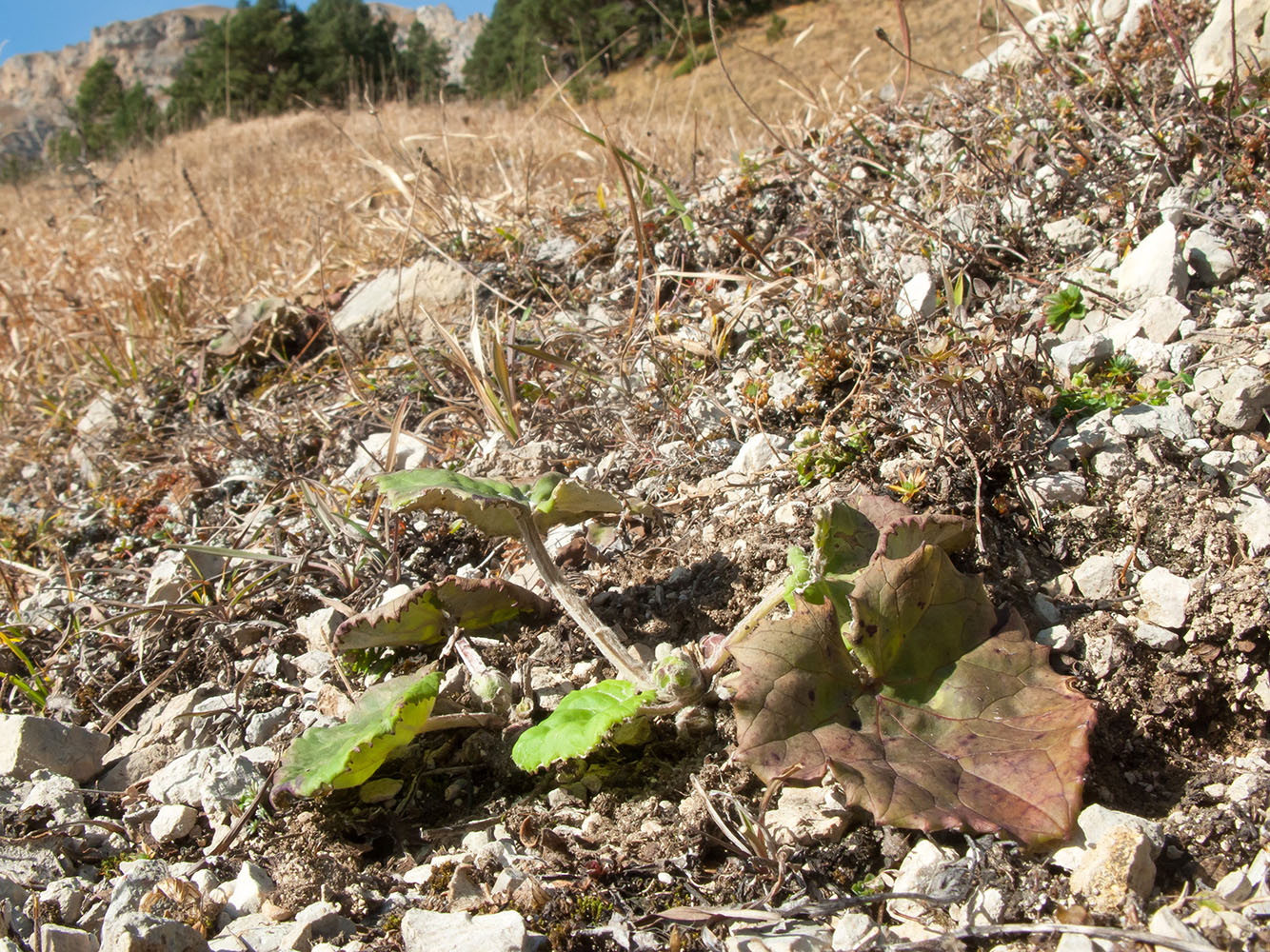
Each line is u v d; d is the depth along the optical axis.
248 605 0.48
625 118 1.12
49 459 0.73
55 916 0.33
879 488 0.42
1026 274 0.53
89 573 0.56
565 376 0.57
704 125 1.03
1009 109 0.63
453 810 0.36
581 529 0.46
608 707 0.33
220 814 0.37
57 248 1.09
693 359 0.55
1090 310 0.49
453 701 0.38
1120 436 0.42
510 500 0.37
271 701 0.43
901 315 0.51
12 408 0.81
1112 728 0.35
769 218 0.64
